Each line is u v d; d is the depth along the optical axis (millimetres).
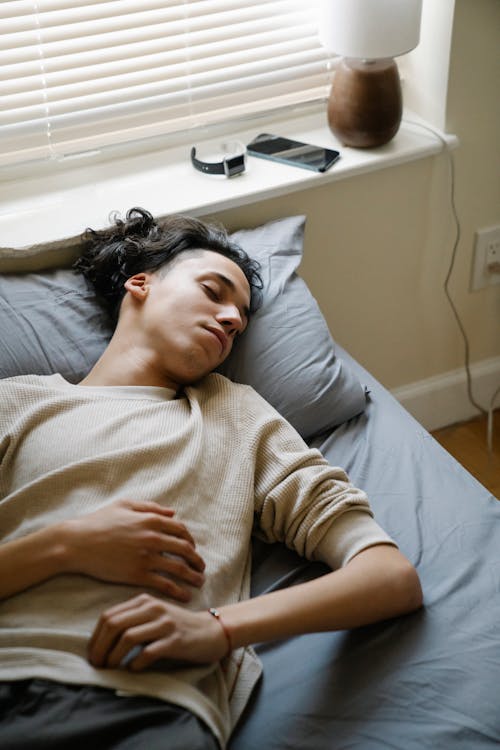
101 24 1640
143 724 962
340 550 1173
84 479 1156
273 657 1131
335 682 1084
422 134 1830
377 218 1848
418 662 1099
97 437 1199
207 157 1793
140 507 1109
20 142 1692
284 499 1217
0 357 1397
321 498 1203
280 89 1847
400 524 1293
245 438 1275
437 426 2234
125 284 1402
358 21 1562
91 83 1685
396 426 1484
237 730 1047
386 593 1113
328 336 1547
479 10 1702
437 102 1817
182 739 942
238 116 1847
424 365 2137
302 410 1449
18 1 1574
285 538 1238
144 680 998
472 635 1131
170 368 1318
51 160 1741
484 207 1952
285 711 1060
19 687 991
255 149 1793
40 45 1624
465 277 2039
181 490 1171
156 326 1329
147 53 1686
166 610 1025
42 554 1067
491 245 2004
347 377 1502
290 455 1254
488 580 1210
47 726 939
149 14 1669
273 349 1479
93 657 1001
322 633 1154
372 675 1088
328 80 1880
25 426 1212
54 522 1125
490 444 2119
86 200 1681
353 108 1709
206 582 1117
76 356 1424
